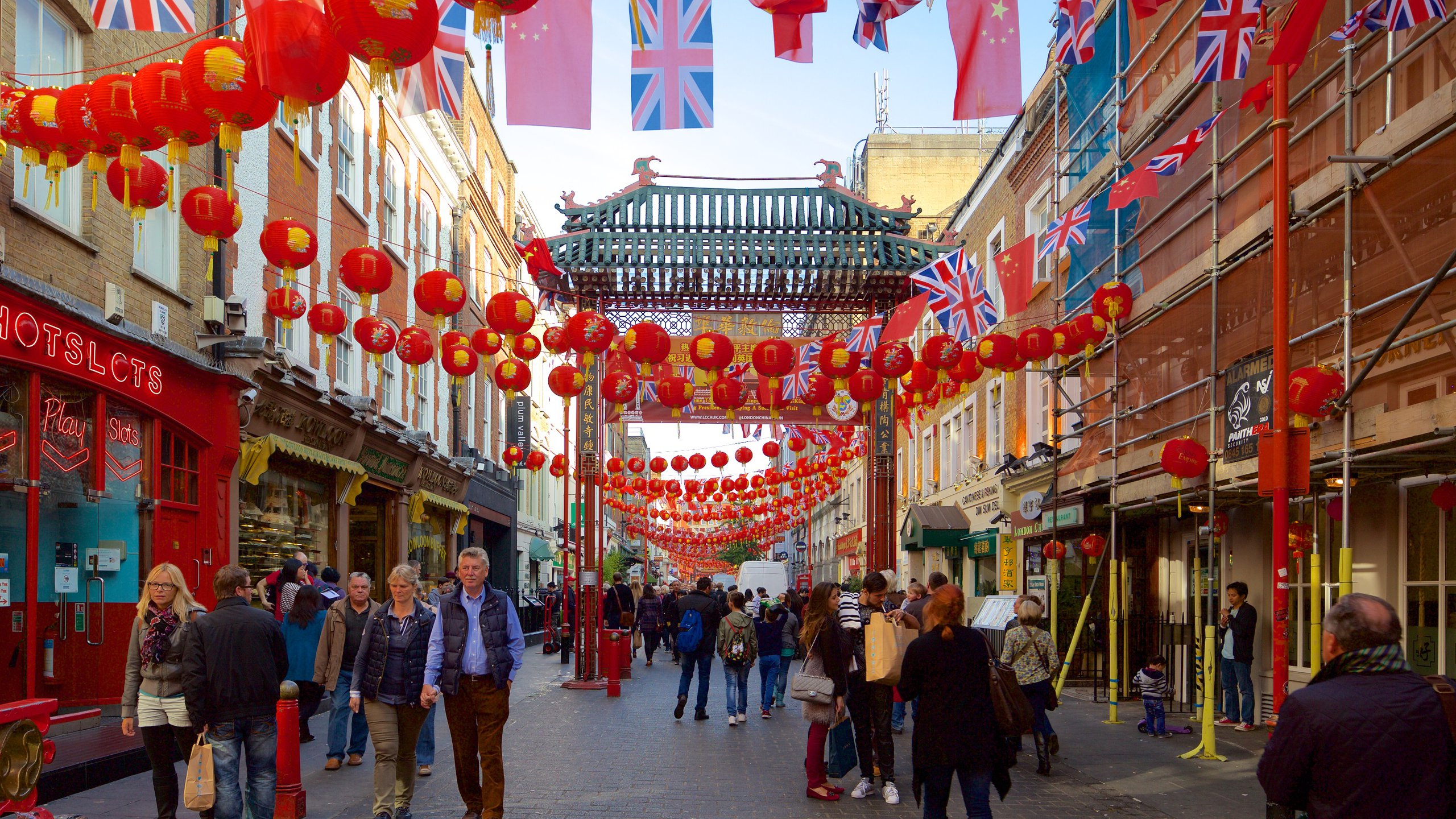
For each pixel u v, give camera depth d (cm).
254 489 1415
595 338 1232
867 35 623
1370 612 345
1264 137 999
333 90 511
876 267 1777
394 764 691
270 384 1348
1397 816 320
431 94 659
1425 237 786
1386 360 838
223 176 1294
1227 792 835
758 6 589
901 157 3791
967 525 2503
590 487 1817
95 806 727
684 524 4281
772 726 1265
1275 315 761
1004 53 608
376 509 2009
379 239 1936
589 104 620
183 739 649
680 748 1074
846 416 1900
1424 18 758
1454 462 871
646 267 1739
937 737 589
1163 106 1241
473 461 2453
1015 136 2131
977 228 2509
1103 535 1548
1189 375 1180
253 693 631
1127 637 1476
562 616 2359
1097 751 1041
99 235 1036
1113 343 1312
